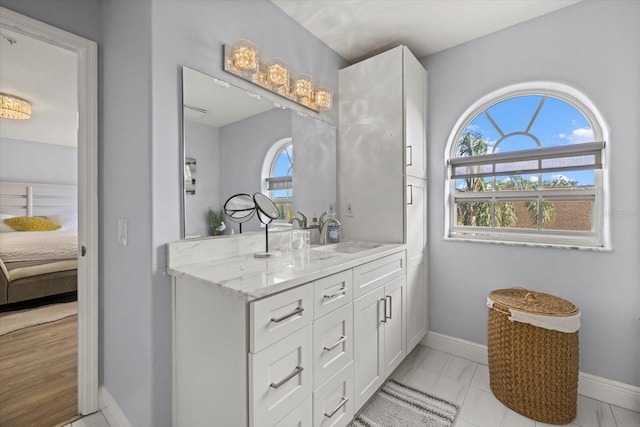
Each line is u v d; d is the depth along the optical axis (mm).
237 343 1023
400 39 2244
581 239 1953
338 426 1378
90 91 1576
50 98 2963
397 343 1941
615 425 1586
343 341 1402
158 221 1305
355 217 2336
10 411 1635
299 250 1879
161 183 1313
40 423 1552
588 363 1852
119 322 1501
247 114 1690
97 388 1640
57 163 4867
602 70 1792
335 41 2266
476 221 2379
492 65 2178
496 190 2279
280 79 1835
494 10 1938
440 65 2408
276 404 1067
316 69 2197
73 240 3805
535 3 1877
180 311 1299
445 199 2404
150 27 1271
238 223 1643
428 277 2479
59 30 1464
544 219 2102
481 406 1731
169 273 1322
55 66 2344
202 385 1188
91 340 1616
